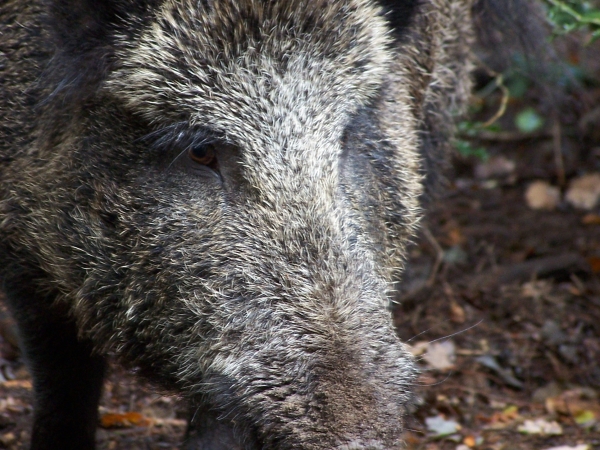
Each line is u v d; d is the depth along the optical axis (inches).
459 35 438.9
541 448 395.9
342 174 279.9
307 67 272.1
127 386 439.5
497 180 671.1
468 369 470.9
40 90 301.0
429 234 539.8
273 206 260.8
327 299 248.4
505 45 498.3
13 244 320.2
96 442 379.2
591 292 530.6
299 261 254.2
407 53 339.3
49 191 296.8
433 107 413.4
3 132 310.0
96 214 286.0
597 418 423.2
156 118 273.0
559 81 526.6
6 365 448.5
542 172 668.1
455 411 435.2
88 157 285.3
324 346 242.7
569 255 554.3
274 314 252.5
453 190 656.4
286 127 267.0
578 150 682.8
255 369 251.1
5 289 335.3
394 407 240.2
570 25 439.5
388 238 305.7
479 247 582.6
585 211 620.1
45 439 352.8
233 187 268.8
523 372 472.1
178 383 284.5
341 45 277.9
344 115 275.4
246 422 255.6
